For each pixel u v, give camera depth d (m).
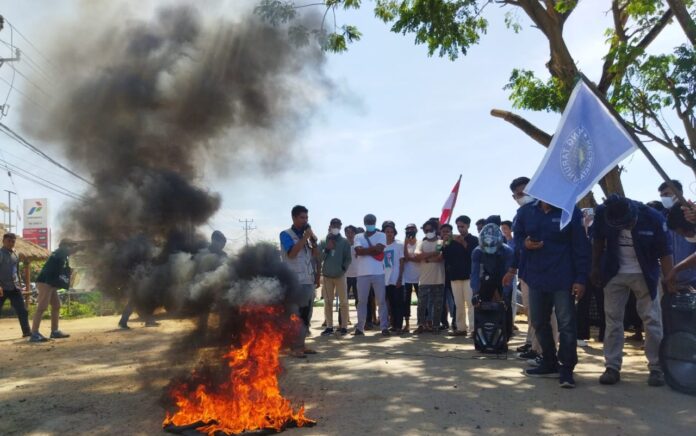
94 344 9.24
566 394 5.18
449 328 10.94
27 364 7.36
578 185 5.45
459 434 4.06
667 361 5.26
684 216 5.50
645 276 5.46
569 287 5.57
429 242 10.15
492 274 7.75
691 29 8.38
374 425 4.30
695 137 8.02
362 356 7.46
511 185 6.45
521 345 8.38
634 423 4.27
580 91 5.62
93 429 4.34
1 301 10.41
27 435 4.26
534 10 10.88
